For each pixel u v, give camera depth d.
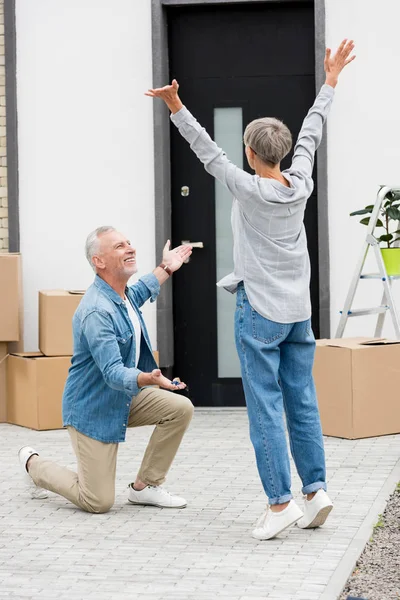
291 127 8.90
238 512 6.00
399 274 8.20
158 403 6.07
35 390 8.21
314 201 8.88
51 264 9.07
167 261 6.34
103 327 5.76
